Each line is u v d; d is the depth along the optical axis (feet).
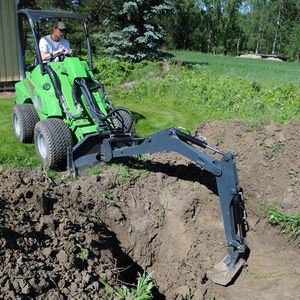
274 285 13.04
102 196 14.83
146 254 14.47
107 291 10.00
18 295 8.47
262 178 16.80
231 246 12.73
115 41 42.09
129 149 14.55
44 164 16.31
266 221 15.72
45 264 9.85
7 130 20.65
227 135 19.47
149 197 15.87
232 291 13.05
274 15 209.97
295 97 29.22
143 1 41.52
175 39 208.95
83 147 15.65
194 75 34.32
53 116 16.61
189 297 12.50
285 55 212.23
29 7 45.78
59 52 18.10
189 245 14.88
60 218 12.26
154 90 30.25
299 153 17.33
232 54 219.82
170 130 12.95
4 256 9.34
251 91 29.86
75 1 61.00
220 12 215.31
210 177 17.04
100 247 12.34
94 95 17.07
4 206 11.63
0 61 30.66
